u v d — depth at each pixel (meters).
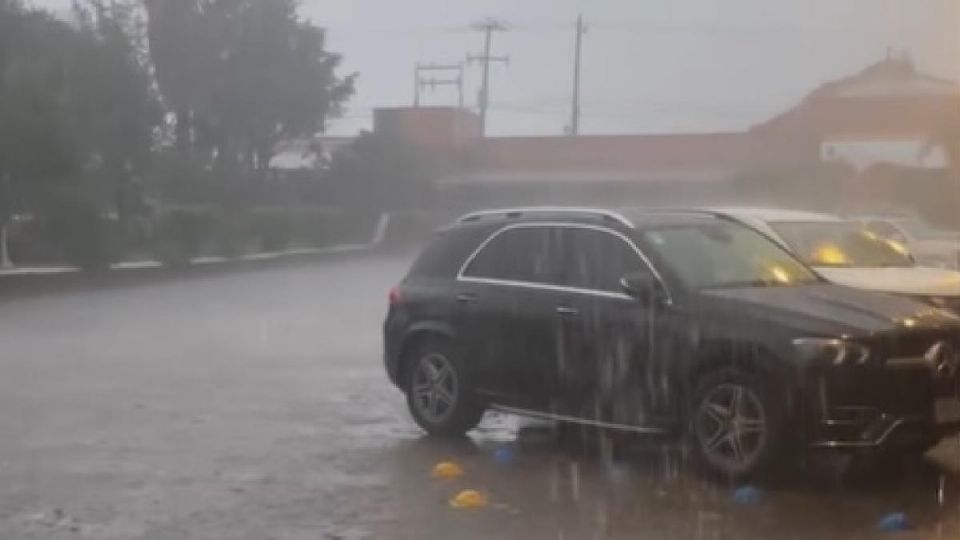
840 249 12.37
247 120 40.88
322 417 11.44
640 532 7.36
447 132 55.31
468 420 10.25
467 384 10.11
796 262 9.61
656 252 9.05
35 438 10.41
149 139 31.45
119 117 30.00
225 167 40.81
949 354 8.26
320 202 48.06
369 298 25.88
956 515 7.66
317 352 16.59
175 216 34.31
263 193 43.78
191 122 40.00
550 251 9.70
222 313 22.33
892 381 8.02
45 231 29.03
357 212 47.47
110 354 16.28
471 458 9.55
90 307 23.34
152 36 38.19
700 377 8.59
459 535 7.37
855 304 8.50
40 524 7.71
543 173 52.97
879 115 48.84
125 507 8.10
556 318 9.41
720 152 51.84
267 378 14.09
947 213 41.56
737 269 9.22
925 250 21.28
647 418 8.87
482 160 55.44
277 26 40.75
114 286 29.19
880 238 13.28
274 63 40.72
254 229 39.41
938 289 11.34
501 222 10.21
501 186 51.12
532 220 9.95
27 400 12.43
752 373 8.28
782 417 8.12
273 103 41.00
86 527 7.63
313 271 35.69
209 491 8.52
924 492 8.23
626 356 8.95
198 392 13.02
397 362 10.69
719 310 8.49
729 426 8.41
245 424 11.09
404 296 10.65
